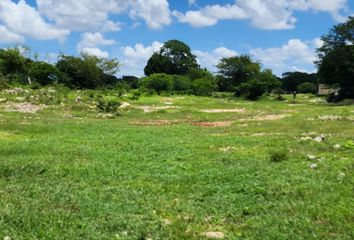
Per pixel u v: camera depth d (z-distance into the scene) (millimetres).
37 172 15875
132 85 96062
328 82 86625
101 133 28156
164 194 13047
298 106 62000
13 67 86938
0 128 29141
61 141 23609
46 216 10578
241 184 13836
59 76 90188
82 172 15844
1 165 16562
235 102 75000
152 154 19594
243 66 108750
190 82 95812
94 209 11281
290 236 9461
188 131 30094
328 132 27922
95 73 92375
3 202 11797
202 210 11438
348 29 82188
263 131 29750
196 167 16844
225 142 23609
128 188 13648
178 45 133125
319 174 14859
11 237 9312
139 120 40875
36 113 42406
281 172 15406
